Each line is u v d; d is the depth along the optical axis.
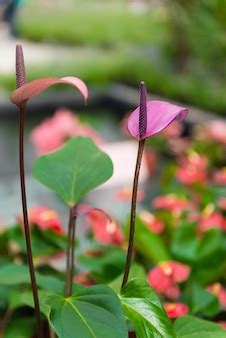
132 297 0.84
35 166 0.99
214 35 3.69
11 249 1.34
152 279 1.17
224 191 1.66
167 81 6.37
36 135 2.10
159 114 0.82
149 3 7.33
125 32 9.53
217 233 1.26
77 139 1.01
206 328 0.90
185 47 6.72
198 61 5.93
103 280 1.20
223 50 3.90
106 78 7.18
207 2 3.20
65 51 9.26
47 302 0.81
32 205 2.91
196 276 1.23
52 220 1.33
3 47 9.35
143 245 1.24
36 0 12.48
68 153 1.00
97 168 0.98
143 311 0.83
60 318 0.79
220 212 1.61
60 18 11.16
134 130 0.82
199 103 5.64
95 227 1.40
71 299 0.81
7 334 1.10
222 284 1.31
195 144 2.43
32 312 1.16
